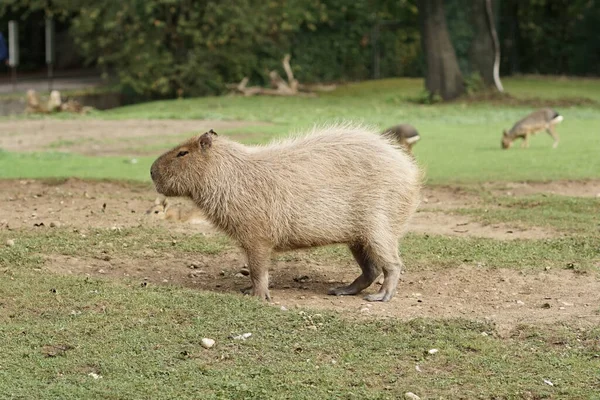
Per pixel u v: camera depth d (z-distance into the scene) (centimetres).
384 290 816
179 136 2181
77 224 1088
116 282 812
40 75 4275
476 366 629
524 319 733
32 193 1318
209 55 3397
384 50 3928
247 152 827
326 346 662
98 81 3928
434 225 1145
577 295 820
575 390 586
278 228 806
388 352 653
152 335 676
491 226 1134
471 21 3183
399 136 1619
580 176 1502
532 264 931
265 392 583
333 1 3784
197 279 882
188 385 593
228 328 694
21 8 4350
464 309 777
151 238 1016
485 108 2947
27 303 743
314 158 818
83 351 646
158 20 3338
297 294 835
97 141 2097
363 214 811
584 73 3969
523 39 4031
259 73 3609
